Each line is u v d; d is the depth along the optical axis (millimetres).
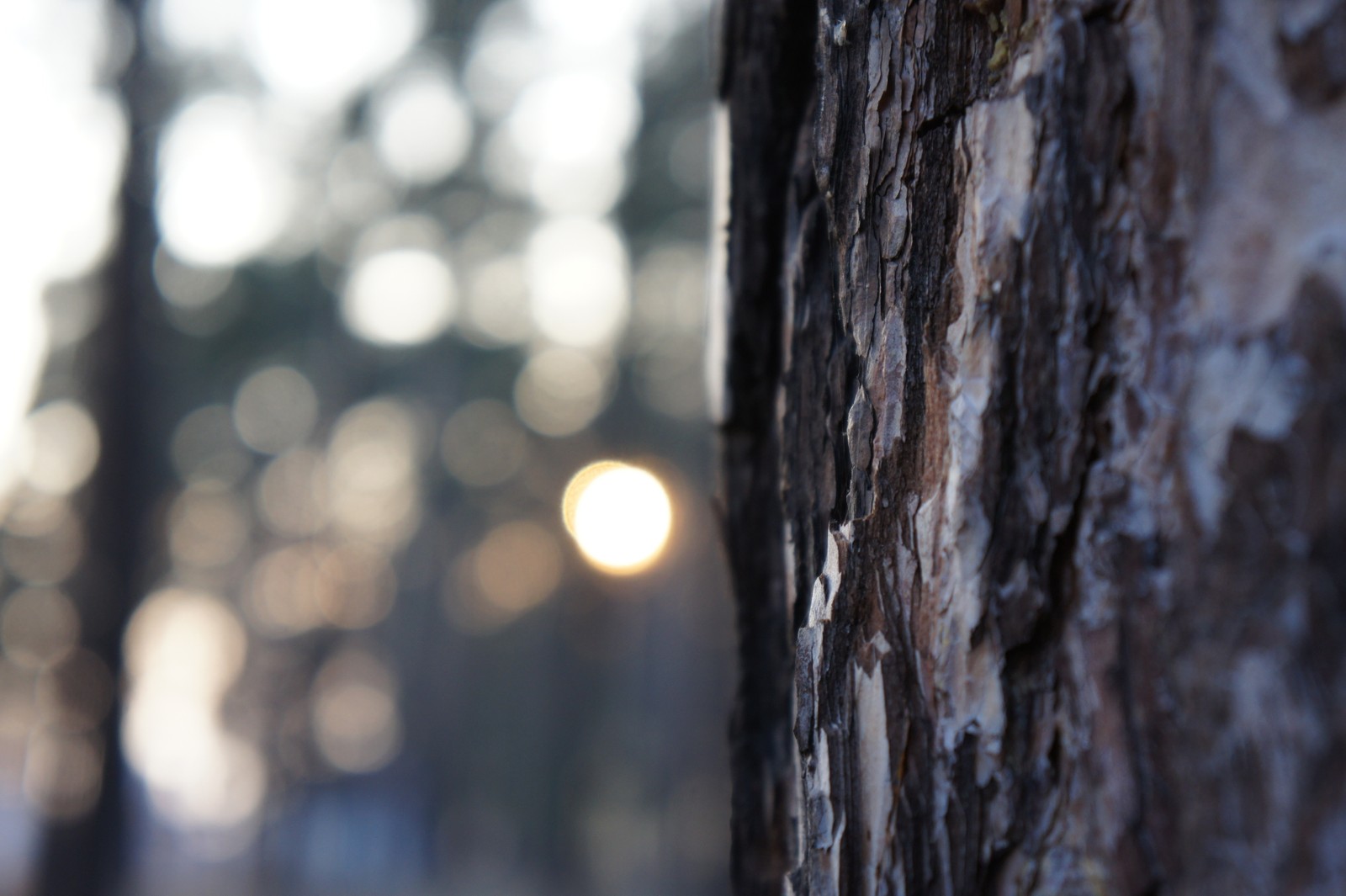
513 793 18797
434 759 19844
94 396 5422
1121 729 689
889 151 761
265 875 14008
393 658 23469
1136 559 689
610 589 15555
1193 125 685
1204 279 681
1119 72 701
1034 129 717
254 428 20922
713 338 916
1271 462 666
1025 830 707
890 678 739
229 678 24688
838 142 786
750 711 884
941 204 743
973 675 720
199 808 25500
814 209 836
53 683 5227
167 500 13367
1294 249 667
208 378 16359
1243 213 675
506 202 17812
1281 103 670
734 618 896
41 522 19234
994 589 716
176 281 14703
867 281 771
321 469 21375
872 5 772
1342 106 663
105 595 5234
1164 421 686
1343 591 654
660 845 11859
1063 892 698
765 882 867
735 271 881
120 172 5523
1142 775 684
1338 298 659
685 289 13375
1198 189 683
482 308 18469
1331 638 655
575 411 17766
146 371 5527
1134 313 694
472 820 19484
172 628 29438
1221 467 674
